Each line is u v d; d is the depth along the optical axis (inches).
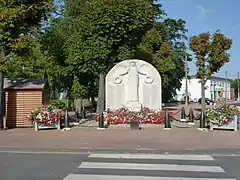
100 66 1152.2
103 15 1069.1
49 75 1441.9
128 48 1131.3
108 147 531.5
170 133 706.2
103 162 427.8
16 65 901.2
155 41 1550.2
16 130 768.9
